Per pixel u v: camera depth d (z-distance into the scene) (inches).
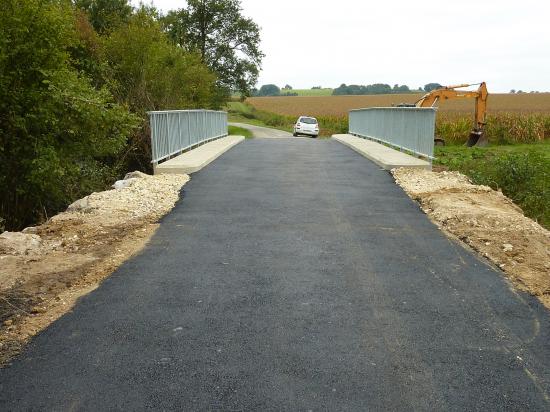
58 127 470.0
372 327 161.2
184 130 602.9
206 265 219.3
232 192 378.6
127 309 174.4
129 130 538.9
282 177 445.4
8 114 441.7
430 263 222.4
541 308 175.6
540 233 267.0
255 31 1991.9
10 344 150.1
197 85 1032.2
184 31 1865.2
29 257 229.0
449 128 1051.9
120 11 1117.1
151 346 148.6
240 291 190.4
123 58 790.5
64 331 158.2
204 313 171.2
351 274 208.7
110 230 275.4
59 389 126.6
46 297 185.3
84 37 756.0
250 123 2664.9
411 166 478.0
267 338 153.5
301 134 1546.5
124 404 120.2
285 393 124.6
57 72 455.8
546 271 210.2
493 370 135.9
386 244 250.1
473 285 196.9
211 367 136.9
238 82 2004.2
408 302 180.7
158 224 288.0
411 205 336.2
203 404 120.2
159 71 828.6
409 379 131.3
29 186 479.5
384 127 723.4
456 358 142.0
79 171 510.0
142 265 219.3
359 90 6043.3
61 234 269.0
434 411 118.0
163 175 450.9
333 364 138.5
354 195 367.6
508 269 212.7
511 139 1013.2
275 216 305.9
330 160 569.0
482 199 348.5
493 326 162.1
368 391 125.7
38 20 439.8
